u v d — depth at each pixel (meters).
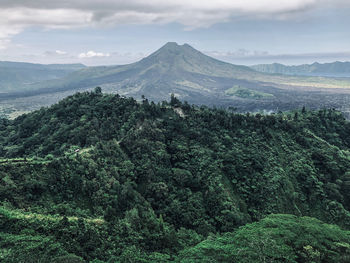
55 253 53.41
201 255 59.03
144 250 64.88
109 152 95.50
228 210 86.06
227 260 56.38
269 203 95.44
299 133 130.50
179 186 94.94
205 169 101.69
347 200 103.19
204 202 91.12
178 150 108.38
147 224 72.44
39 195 71.81
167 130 116.69
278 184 101.19
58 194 74.50
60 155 97.81
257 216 90.75
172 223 81.31
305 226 69.56
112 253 60.72
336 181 107.50
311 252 57.19
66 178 79.12
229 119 133.12
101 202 76.12
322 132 144.12
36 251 52.31
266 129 129.50
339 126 151.62
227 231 80.69
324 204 99.69
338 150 124.75
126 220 70.94
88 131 111.69
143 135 108.50
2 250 50.91
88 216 70.56
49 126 124.19
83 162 85.94
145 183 90.94
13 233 57.06
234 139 122.00
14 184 70.19
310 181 104.56
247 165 106.00
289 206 97.62
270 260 55.22
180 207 85.62
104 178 83.00
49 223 61.03
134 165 94.94
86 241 60.94
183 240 72.81
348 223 93.25
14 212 62.03
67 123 123.38
